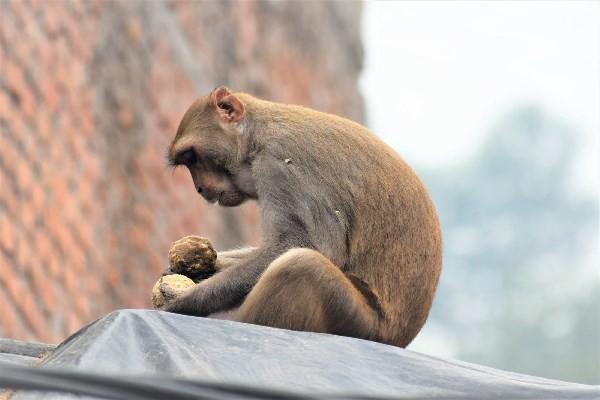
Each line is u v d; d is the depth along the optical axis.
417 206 9.48
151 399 4.94
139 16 19.11
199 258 9.54
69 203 16.97
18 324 15.52
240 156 10.20
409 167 9.74
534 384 7.25
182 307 9.11
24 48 16.39
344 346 7.32
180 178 19.47
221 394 5.01
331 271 8.97
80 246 17.09
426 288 9.44
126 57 18.75
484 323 62.56
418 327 9.50
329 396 5.13
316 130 9.84
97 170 17.72
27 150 16.20
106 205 17.91
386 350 7.32
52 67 16.98
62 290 16.55
